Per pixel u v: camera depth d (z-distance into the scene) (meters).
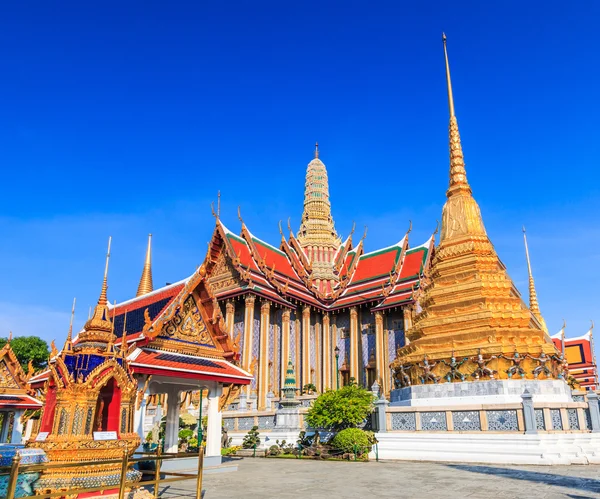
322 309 57.72
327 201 71.56
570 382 35.59
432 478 14.80
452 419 21.27
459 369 25.00
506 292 28.36
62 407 9.69
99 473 9.45
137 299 20.50
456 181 33.75
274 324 53.88
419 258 56.09
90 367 10.23
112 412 10.62
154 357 15.59
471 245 30.22
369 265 60.59
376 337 53.25
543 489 12.24
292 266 59.94
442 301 29.19
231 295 50.94
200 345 17.62
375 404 23.61
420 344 27.47
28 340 52.72
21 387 22.50
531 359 24.03
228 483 14.07
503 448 19.28
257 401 47.88
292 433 26.73
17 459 7.35
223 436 27.56
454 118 35.81
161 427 27.98
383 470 17.28
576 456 18.69
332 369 56.41
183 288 17.33
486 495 11.39
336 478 15.05
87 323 11.22
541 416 19.91
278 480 14.69
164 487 13.22
